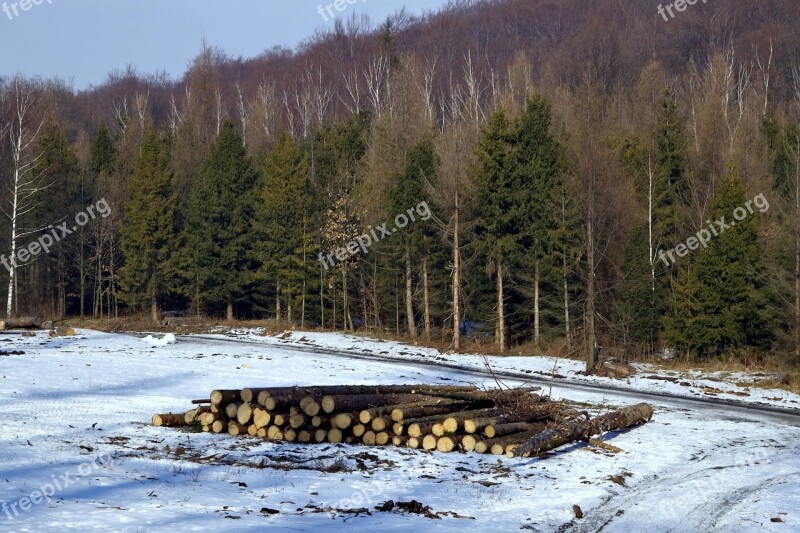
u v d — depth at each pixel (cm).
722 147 6375
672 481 1662
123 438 1845
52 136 7444
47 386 2702
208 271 7056
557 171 5353
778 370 4269
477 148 5469
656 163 5856
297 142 9050
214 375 3316
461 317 5806
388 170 6231
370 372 3731
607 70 8912
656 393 3391
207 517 1180
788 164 5159
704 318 4681
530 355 4997
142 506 1230
